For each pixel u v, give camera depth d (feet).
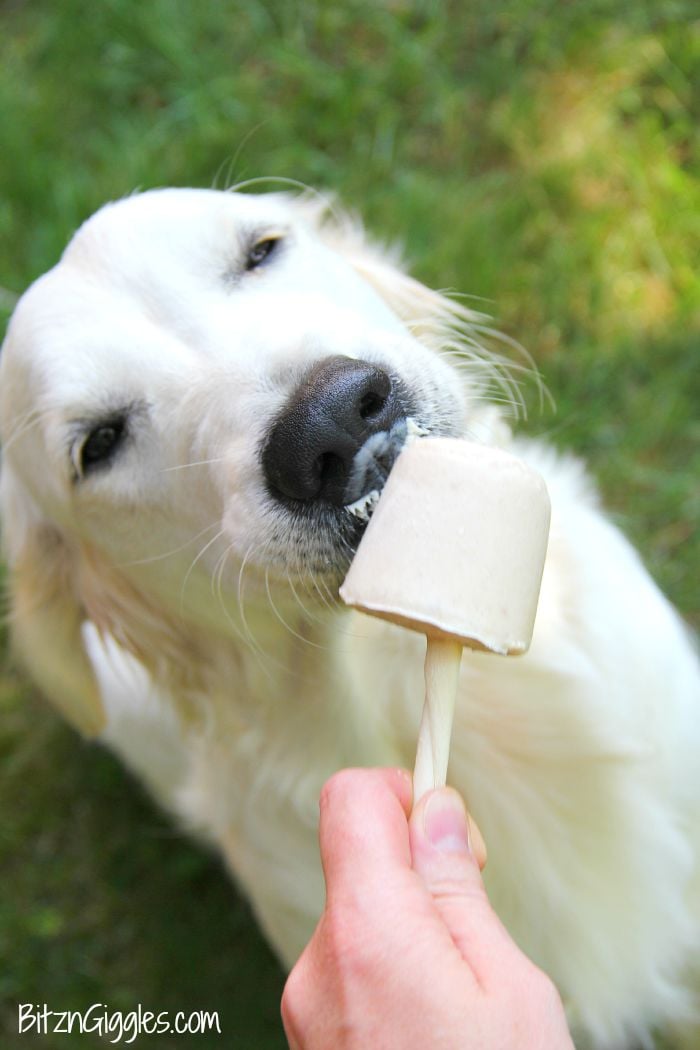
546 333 2.94
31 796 2.81
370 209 3.15
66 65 3.49
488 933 1.21
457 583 1.23
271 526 1.44
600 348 2.89
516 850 1.79
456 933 1.21
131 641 1.86
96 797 2.77
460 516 1.25
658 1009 1.96
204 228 1.67
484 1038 1.15
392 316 1.79
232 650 1.74
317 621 1.59
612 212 3.03
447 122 3.24
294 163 3.23
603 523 1.95
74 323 1.64
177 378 1.57
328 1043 1.20
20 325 1.70
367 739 1.76
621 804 1.78
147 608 1.80
